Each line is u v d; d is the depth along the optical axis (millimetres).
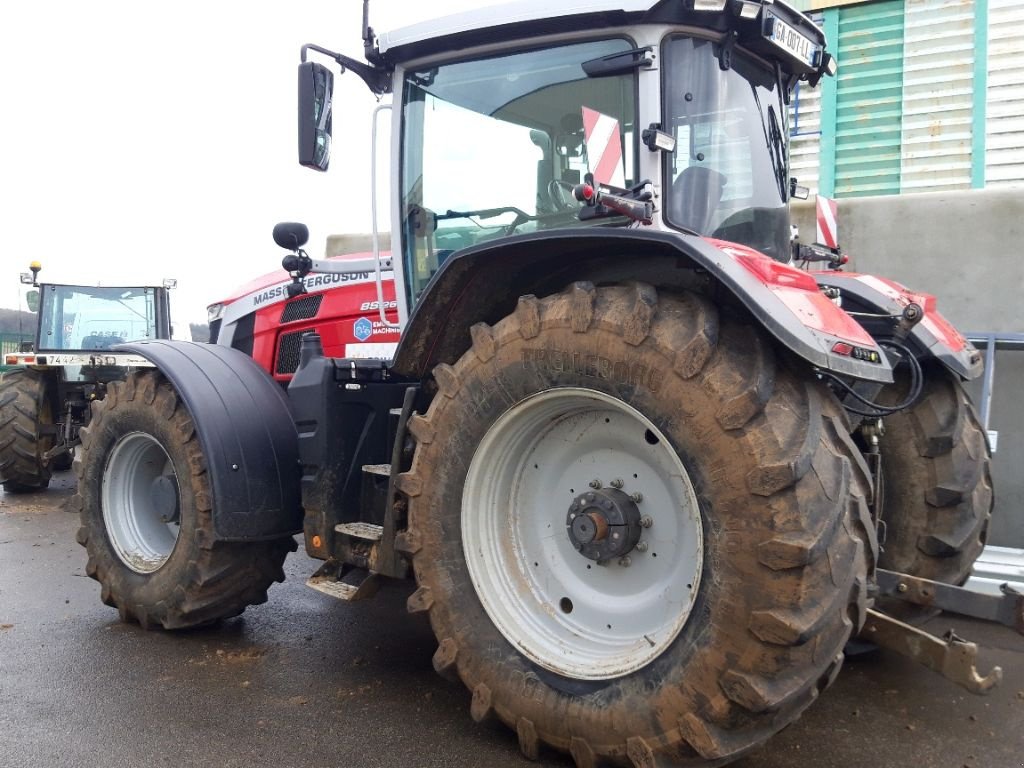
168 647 3859
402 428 3113
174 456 3898
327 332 4703
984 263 5328
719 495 2316
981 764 2760
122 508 4270
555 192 3219
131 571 4117
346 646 3875
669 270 2725
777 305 2352
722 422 2305
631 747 2441
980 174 6684
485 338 2807
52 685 3422
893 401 3574
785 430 2277
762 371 2322
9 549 5941
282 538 3984
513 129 3303
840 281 3652
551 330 2639
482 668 2795
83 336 9805
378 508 3547
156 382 4031
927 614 3285
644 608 2684
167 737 2955
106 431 4219
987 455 3580
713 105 3119
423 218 3588
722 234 3178
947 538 3443
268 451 3766
